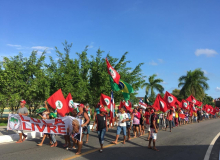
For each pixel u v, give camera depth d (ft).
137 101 76.02
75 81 61.98
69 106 37.27
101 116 24.61
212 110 111.75
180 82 130.93
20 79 51.29
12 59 51.67
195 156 23.27
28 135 33.17
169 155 23.45
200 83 126.72
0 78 47.47
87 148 25.99
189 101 75.10
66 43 75.56
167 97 51.31
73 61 65.21
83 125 22.76
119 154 23.24
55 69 61.77
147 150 25.68
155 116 26.37
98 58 67.82
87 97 65.46
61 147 26.20
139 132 42.04
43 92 53.21
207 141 33.14
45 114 29.12
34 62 54.65
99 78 64.75
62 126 25.55
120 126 29.63
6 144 27.91
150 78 125.08
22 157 21.20
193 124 67.26
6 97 47.93
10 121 28.37
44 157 21.27
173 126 55.06
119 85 39.68
